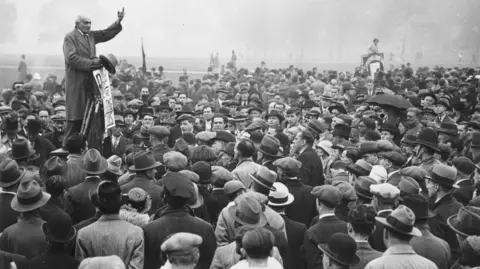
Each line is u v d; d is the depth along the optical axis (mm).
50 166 7293
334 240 5309
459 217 6258
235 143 10742
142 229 5727
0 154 9938
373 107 16359
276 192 6945
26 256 5828
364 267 5609
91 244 5508
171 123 13703
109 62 10539
